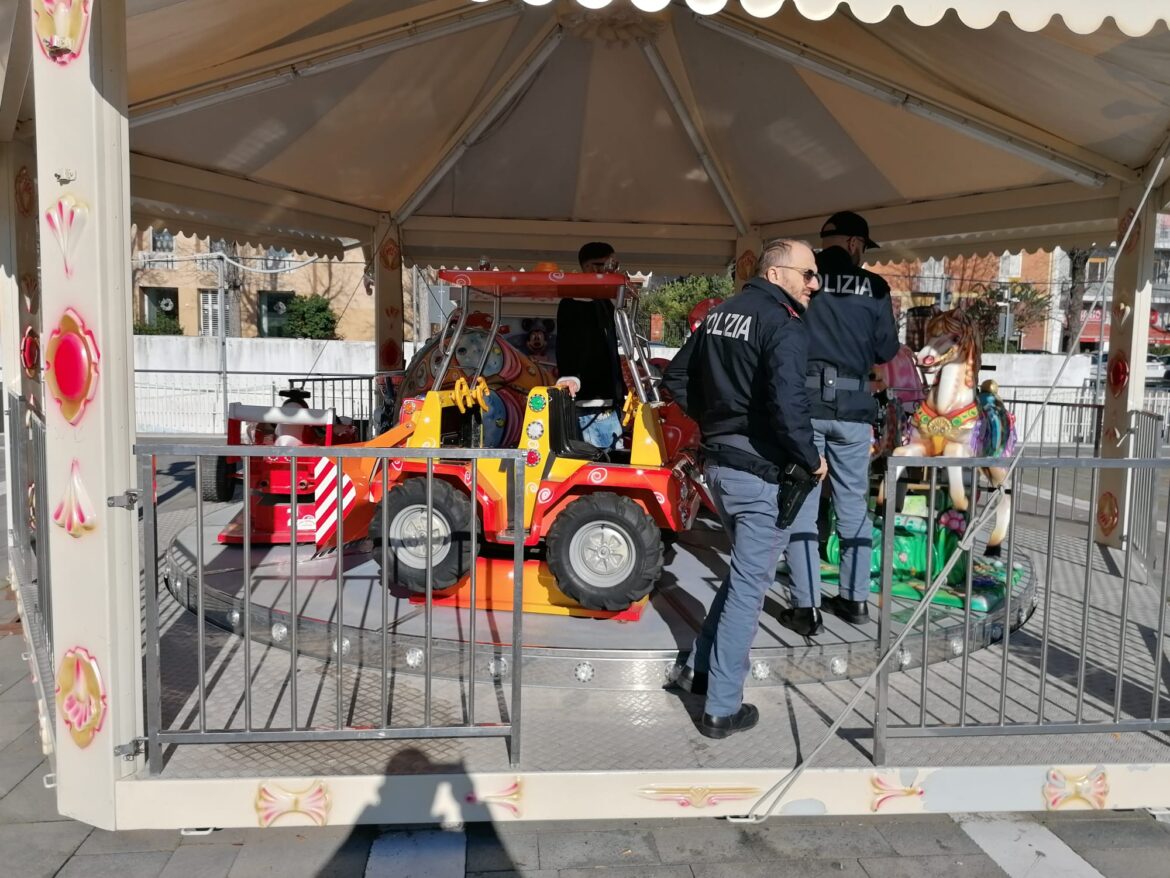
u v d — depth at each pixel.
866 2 2.60
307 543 5.41
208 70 4.97
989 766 2.93
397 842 2.77
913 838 2.85
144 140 6.00
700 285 22.75
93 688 2.77
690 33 6.09
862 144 6.78
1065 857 2.75
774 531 3.10
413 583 4.04
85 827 2.84
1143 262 5.76
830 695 3.54
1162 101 4.52
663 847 2.78
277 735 2.80
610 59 6.51
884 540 2.88
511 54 6.37
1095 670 3.87
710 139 7.55
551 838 2.82
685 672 3.43
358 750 2.98
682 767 2.89
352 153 7.16
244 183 7.07
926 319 5.43
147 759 2.85
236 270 23.94
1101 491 6.28
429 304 19.20
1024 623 4.50
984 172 6.53
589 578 3.83
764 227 8.77
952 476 4.48
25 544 5.06
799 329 3.01
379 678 3.62
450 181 8.13
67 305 2.69
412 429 4.25
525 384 5.53
